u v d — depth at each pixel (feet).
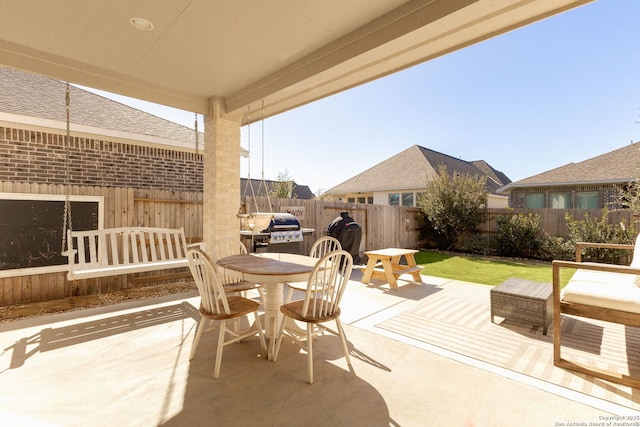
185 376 8.09
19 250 13.97
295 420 6.39
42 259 14.49
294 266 9.73
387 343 10.19
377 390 7.50
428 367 8.62
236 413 6.60
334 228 22.04
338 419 6.43
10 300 13.88
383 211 31.19
